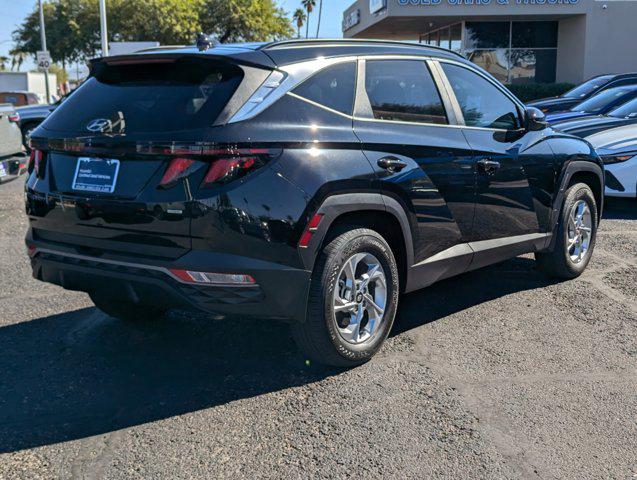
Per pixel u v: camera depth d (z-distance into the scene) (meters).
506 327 4.45
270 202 3.19
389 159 3.72
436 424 3.19
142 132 3.22
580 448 2.99
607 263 5.98
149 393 3.52
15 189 10.80
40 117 14.80
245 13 44.59
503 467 2.84
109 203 3.31
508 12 25.30
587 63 25.83
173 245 3.20
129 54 3.57
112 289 3.45
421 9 25.50
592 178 5.64
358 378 3.67
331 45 3.79
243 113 3.21
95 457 2.92
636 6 25.62
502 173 4.54
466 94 4.49
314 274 3.44
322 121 3.50
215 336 4.29
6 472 2.81
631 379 3.68
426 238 4.01
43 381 3.66
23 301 5.01
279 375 3.71
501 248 4.64
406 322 4.55
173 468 2.84
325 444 3.02
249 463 2.88
